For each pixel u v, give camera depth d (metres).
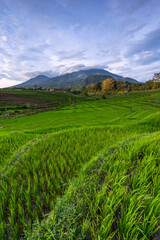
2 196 3.18
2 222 2.55
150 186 2.57
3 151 7.89
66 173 4.47
